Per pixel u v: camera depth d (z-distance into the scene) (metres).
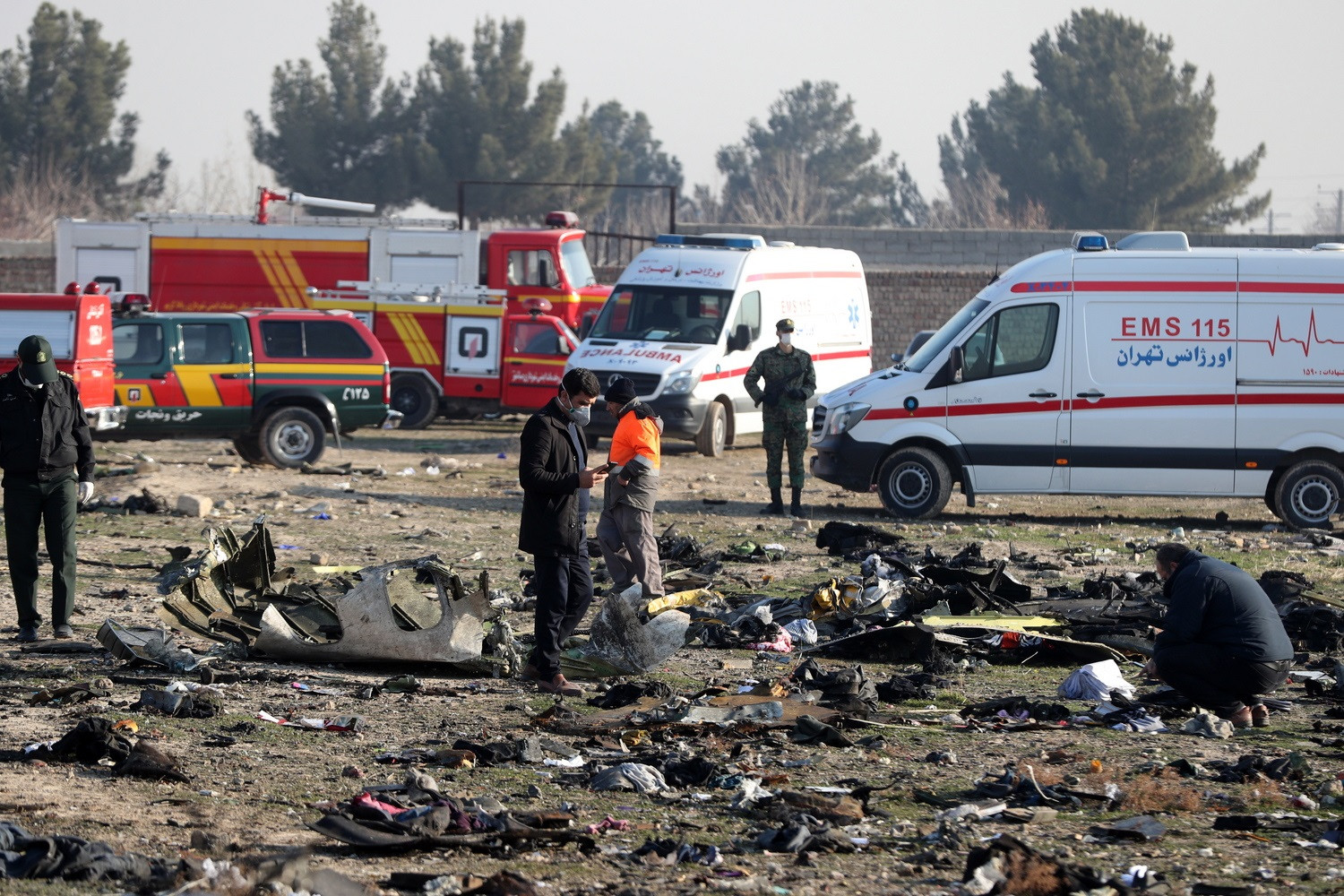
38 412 28.75
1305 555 43.72
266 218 92.44
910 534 47.19
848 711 24.59
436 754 21.33
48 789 19.12
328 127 188.12
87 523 46.19
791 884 16.03
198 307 91.62
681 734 23.03
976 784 20.39
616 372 67.12
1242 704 24.44
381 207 190.38
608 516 34.44
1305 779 20.78
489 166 185.62
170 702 23.84
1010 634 29.75
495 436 78.75
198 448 70.69
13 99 198.50
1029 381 50.25
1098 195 199.50
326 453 68.69
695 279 69.88
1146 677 27.80
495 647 28.09
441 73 190.75
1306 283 49.00
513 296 91.44
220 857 16.44
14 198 186.50
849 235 124.81
